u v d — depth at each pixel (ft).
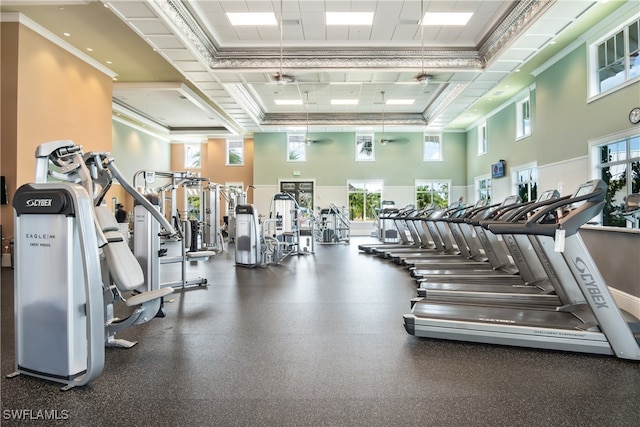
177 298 14.93
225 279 19.34
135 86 35.60
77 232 7.20
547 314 9.94
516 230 8.95
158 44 24.22
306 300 14.47
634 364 8.13
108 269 9.39
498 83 32.19
